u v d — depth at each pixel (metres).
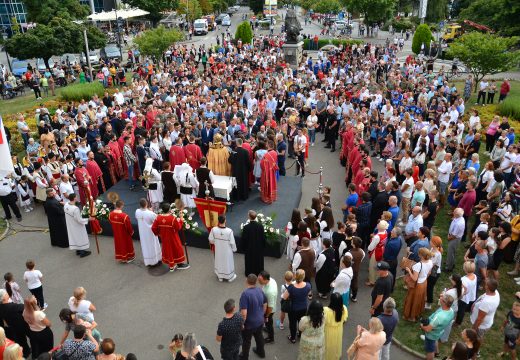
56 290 10.41
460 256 11.41
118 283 10.62
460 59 26.31
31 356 8.31
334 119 19.08
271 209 13.04
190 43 52.69
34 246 12.44
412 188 12.56
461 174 12.62
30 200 14.68
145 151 13.89
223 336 7.05
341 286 8.51
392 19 58.59
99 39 35.25
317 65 31.94
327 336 7.44
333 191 15.45
